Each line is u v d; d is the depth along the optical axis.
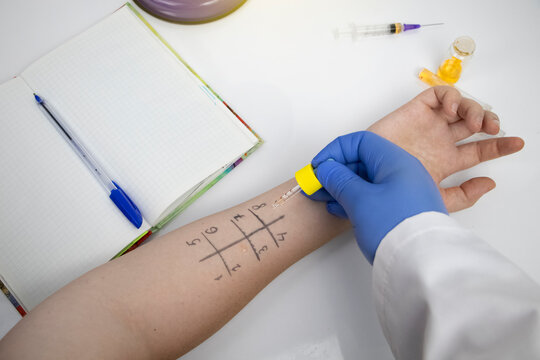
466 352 0.33
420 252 0.35
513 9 0.55
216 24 0.55
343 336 0.45
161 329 0.41
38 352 0.37
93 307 0.39
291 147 0.51
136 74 0.52
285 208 0.47
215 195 0.50
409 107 0.51
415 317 0.35
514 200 0.49
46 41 0.54
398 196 0.40
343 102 0.52
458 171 0.51
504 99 0.52
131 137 0.49
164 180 0.48
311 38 0.55
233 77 0.53
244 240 0.45
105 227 0.47
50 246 0.46
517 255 0.47
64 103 0.50
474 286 0.34
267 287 0.46
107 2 0.55
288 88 0.53
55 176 0.48
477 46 0.54
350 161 0.47
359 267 0.47
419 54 0.54
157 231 0.48
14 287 0.45
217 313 0.43
